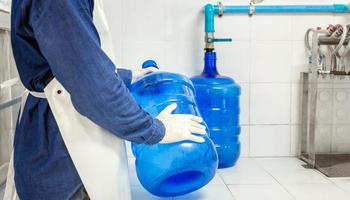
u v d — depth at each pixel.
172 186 1.12
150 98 1.23
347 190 1.28
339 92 1.73
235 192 1.26
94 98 0.57
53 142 0.66
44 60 0.63
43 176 0.66
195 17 1.68
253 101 1.74
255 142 1.75
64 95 0.65
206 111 1.58
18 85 1.23
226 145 1.58
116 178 0.70
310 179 1.41
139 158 1.09
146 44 1.69
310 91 1.62
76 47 0.55
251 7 1.65
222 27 1.69
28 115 0.69
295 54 1.72
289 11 1.67
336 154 1.76
